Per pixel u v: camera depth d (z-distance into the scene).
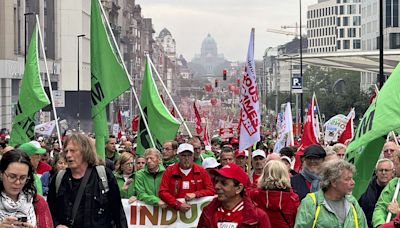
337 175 8.66
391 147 13.25
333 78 137.62
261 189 10.30
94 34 15.68
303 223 8.78
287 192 10.22
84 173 9.26
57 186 9.28
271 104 153.50
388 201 10.09
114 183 9.32
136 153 19.41
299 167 15.73
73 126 69.69
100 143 15.40
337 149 14.79
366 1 117.75
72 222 9.15
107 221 9.32
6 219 7.35
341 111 102.06
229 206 8.41
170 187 12.91
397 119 9.29
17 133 18.45
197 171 12.93
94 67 15.70
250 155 15.48
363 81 120.94
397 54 56.66
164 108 18.83
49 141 29.77
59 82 91.06
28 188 7.58
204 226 8.52
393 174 11.30
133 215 13.20
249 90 15.53
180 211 13.01
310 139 20.97
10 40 65.06
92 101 15.55
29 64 18.23
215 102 77.44
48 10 87.31
